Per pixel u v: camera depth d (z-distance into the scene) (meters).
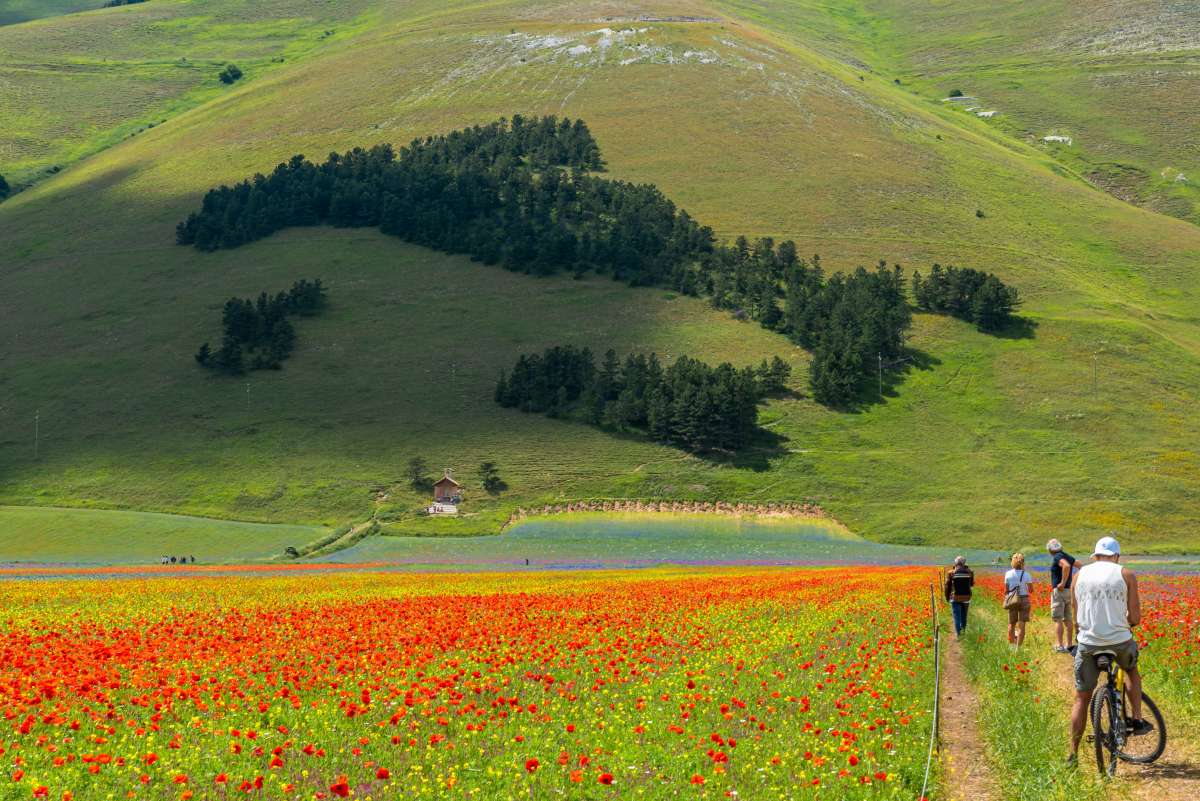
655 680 22.34
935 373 183.75
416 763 15.67
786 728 17.75
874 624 32.16
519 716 18.98
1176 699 19.09
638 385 171.12
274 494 147.50
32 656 23.84
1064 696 20.62
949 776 15.54
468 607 36.50
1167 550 123.81
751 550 122.62
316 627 30.19
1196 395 176.62
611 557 116.12
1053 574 27.59
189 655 25.05
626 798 14.03
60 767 15.07
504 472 154.12
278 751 15.79
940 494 145.88
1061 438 162.62
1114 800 13.84
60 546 126.50
